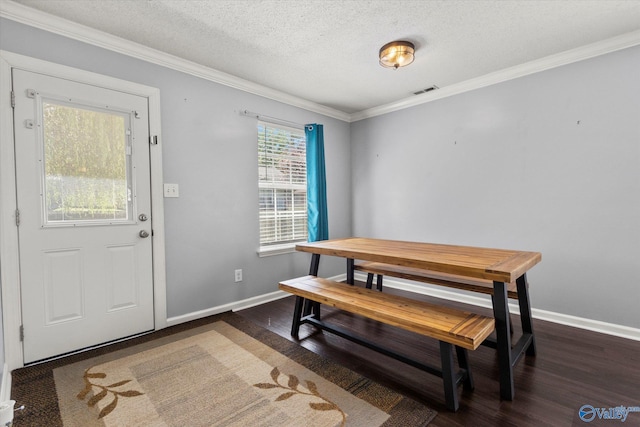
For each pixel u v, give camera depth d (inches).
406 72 112.1
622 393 65.1
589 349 84.4
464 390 67.0
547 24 82.7
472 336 54.5
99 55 86.7
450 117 127.3
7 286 73.2
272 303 126.8
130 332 93.0
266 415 59.0
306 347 87.2
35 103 76.9
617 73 91.2
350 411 60.2
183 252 104.4
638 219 89.4
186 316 105.6
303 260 144.4
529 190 108.3
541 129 105.0
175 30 84.8
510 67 108.7
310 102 143.3
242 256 120.9
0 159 72.1
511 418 58.1
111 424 56.7
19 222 74.9
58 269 80.7
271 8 75.2
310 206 141.5
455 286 90.0
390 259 75.7
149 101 95.7
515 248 112.0
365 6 74.5
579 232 99.0
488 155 117.3
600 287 95.7
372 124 155.9
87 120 85.0
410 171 141.6
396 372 74.2
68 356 81.4
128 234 92.2
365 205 160.7
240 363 78.2
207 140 109.7
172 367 76.2
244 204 121.0
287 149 138.6
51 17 77.5
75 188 83.4
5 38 73.0
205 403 62.5
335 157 158.6
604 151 93.9
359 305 72.7
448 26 83.4
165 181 99.6
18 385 68.4
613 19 80.5
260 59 101.8
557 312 103.6
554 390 66.4
